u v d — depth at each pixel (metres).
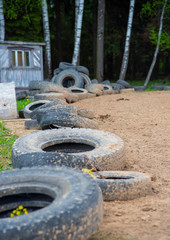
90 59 43.97
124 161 5.22
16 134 7.45
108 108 12.06
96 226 2.82
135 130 8.17
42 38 27.47
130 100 14.05
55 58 33.31
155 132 7.87
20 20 25.94
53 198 3.02
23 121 9.70
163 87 21.20
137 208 3.49
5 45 17.56
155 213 3.29
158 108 11.71
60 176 3.20
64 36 40.84
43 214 2.47
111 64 38.44
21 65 18.30
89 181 3.07
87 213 2.66
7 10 22.47
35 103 10.74
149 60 36.12
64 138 5.66
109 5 31.00
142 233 2.79
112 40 34.06
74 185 2.97
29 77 18.58
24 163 4.16
